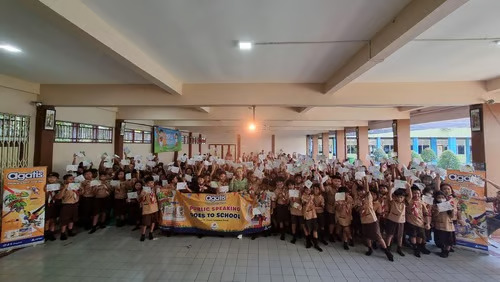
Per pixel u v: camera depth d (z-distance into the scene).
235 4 2.34
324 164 6.62
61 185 4.87
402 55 3.63
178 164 7.26
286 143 19.98
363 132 11.26
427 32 2.87
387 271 3.55
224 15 2.54
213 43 3.23
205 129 14.94
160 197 4.88
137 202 5.29
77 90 5.24
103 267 3.58
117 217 5.41
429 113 8.45
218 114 7.93
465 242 4.32
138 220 5.33
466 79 4.94
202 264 3.69
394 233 4.18
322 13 2.51
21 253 4.02
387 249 3.97
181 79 4.93
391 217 4.16
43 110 5.21
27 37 3.02
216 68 4.24
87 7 2.37
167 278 3.30
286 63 3.99
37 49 3.38
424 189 4.39
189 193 4.82
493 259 3.95
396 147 8.16
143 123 9.99
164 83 4.30
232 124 11.34
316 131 16.69
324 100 5.16
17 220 4.18
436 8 1.99
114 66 4.11
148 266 3.62
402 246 4.39
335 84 4.48
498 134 5.00
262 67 4.20
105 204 5.31
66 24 2.24
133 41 3.14
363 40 3.13
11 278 3.29
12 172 4.19
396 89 5.12
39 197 4.40
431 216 4.26
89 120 6.79
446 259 3.94
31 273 3.41
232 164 6.58
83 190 5.13
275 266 3.65
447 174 4.65
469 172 4.44
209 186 5.12
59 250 4.14
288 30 2.88
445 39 3.06
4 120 4.59
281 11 2.47
